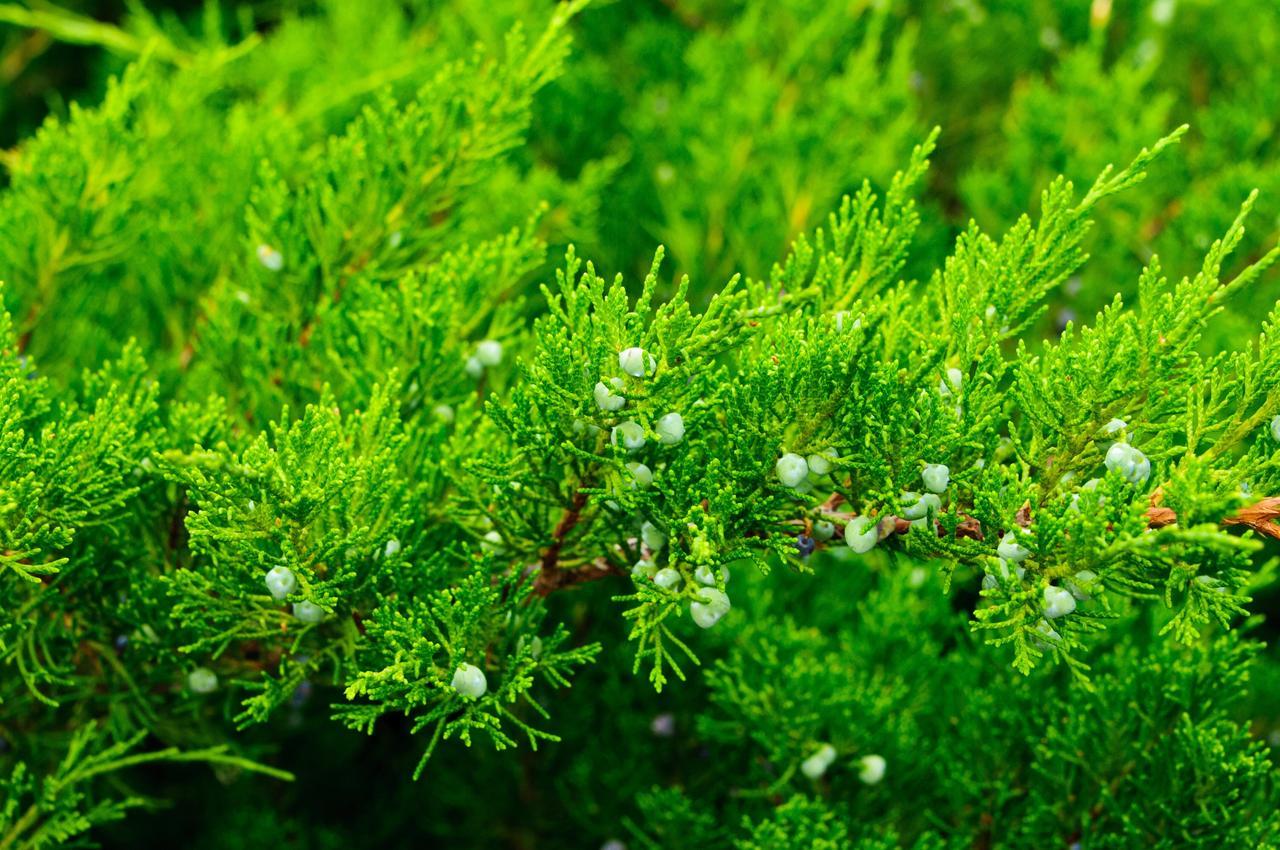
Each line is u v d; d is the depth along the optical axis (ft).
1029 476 2.22
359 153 2.50
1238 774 2.45
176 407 2.44
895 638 2.76
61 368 2.68
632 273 3.71
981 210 3.59
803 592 3.09
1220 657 2.49
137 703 2.43
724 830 2.64
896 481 2.14
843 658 2.76
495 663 2.27
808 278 2.40
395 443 2.27
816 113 3.59
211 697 2.50
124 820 3.34
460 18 4.14
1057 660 2.13
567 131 3.90
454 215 2.59
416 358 2.42
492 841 3.14
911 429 2.14
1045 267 2.23
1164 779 2.47
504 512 2.26
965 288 2.23
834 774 2.64
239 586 2.23
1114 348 2.13
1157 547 2.09
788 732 2.59
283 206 2.51
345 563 2.20
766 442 2.16
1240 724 2.86
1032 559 2.12
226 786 3.29
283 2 4.71
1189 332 2.14
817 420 2.15
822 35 3.91
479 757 3.09
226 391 2.61
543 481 2.21
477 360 2.46
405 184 2.52
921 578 2.81
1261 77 3.58
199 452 2.15
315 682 2.37
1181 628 2.10
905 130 3.56
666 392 2.15
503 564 2.30
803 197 3.42
